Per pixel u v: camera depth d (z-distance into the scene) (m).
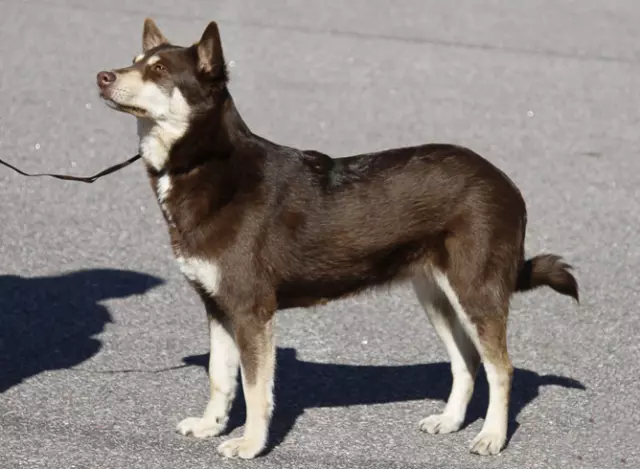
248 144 8.70
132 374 10.24
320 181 8.73
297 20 29.06
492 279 8.72
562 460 8.88
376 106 21.59
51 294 12.16
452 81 24.11
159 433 9.02
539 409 9.89
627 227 15.48
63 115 19.58
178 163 8.51
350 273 8.81
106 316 11.66
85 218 14.67
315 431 9.24
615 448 9.13
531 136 20.16
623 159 18.95
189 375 10.27
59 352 10.68
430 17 30.77
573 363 11.02
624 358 11.16
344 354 11.05
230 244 8.46
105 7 28.88
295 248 8.61
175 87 8.46
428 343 11.41
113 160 17.27
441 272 8.82
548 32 29.88
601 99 23.34
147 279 12.79
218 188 8.50
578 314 12.33
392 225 8.72
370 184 8.75
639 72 26.03
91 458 8.45
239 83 22.59
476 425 9.54
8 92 20.81
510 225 8.79
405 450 8.95
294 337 11.40
